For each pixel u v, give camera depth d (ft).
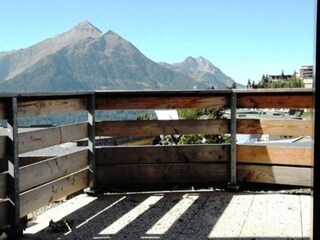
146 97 13.02
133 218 10.48
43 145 10.28
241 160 13.12
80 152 12.35
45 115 10.46
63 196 11.37
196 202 11.80
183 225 9.86
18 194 9.21
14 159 9.05
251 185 13.25
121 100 13.01
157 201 12.02
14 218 9.12
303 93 12.41
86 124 12.67
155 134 13.16
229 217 10.37
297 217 10.25
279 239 8.77
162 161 13.24
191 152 13.24
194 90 12.66
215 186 13.35
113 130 13.10
